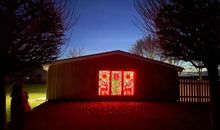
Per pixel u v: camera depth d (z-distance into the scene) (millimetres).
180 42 6082
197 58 6262
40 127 8258
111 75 17375
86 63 17281
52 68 16938
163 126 8570
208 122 9344
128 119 9891
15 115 6406
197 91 17281
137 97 17391
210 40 5695
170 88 17500
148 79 17578
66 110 12289
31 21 5207
